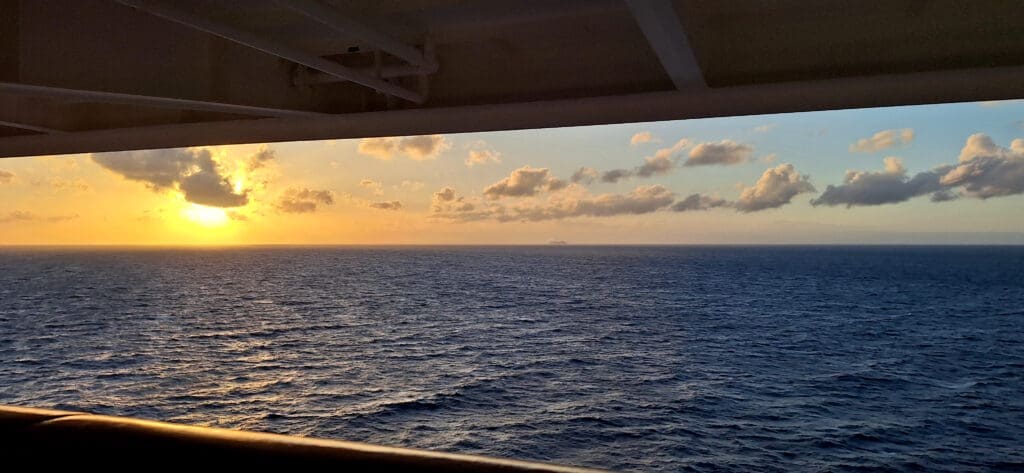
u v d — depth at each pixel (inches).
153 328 1973.4
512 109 408.8
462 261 6594.5
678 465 868.0
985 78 330.6
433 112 420.5
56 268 5172.2
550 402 1170.6
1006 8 319.9
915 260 7539.4
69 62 291.1
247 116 454.6
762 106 390.0
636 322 2180.1
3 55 268.2
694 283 3804.1
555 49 396.8
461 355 1590.8
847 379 1416.1
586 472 36.4
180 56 346.9
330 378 1327.5
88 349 1616.6
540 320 2192.4
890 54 337.7
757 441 975.0
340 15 279.6
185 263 6186.0
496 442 945.5
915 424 1074.7
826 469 864.9
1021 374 1469.0
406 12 342.3
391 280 3895.2
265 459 38.0
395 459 36.9
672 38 280.7
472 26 366.3
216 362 1478.8
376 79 368.2
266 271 4862.2
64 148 531.5
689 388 1300.4
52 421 42.9
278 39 377.4
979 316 2493.8
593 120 430.6
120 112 490.3
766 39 355.3
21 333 1851.6
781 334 2004.2
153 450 39.7
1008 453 933.8
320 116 437.4
